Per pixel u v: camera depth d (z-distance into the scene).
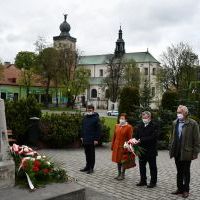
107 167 11.65
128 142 9.16
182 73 62.53
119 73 79.56
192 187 9.34
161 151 16.97
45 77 64.50
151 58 103.75
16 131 15.84
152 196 8.25
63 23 103.62
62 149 16.20
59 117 16.53
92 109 10.73
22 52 72.19
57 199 6.07
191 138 8.30
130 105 20.09
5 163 6.34
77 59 67.62
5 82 72.06
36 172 6.80
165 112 18.22
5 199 5.73
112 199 7.34
